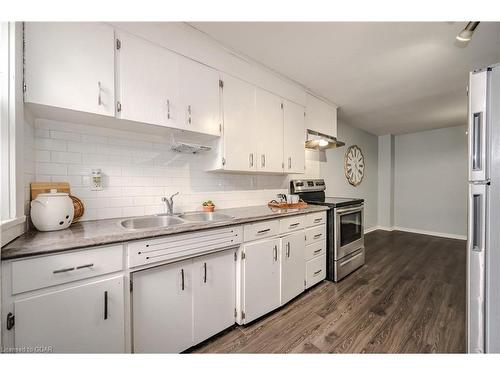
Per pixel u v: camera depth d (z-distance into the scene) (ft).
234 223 5.22
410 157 16.49
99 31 4.12
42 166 4.41
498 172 3.40
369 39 5.75
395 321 5.85
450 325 5.66
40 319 3.06
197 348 4.88
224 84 6.13
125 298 3.80
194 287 4.76
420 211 16.05
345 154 13.84
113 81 4.26
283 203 7.90
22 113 3.49
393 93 9.22
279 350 4.81
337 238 8.36
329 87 8.67
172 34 5.05
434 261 10.42
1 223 2.86
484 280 3.56
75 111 3.96
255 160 6.98
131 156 5.55
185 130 5.40
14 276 2.90
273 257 6.20
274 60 6.80
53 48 3.69
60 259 3.21
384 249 12.28
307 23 5.15
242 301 5.50
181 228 4.35
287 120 7.99
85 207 4.91
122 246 3.76
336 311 6.36
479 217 3.59
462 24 5.16
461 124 14.07
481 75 3.57
